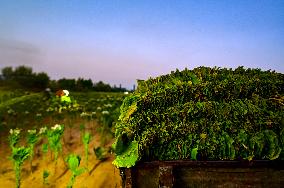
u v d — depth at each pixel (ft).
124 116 11.30
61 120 36.27
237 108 10.38
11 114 43.50
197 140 9.73
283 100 10.68
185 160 9.36
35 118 38.55
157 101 11.02
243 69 13.33
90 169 17.98
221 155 9.53
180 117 10.36
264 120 9.95
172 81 12.39
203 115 10.31
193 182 9.36
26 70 124.36
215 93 11.09
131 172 9.43
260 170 9.25
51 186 16.85
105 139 23.76
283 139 9.54
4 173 19.21
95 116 34.12
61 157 21.02
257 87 11.19
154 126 10.23
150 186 9.45
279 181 9.21
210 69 13.29
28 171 19.27
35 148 24.13
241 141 9.58
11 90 99.55
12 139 19.20
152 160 9.70
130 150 9.61
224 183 9.32
